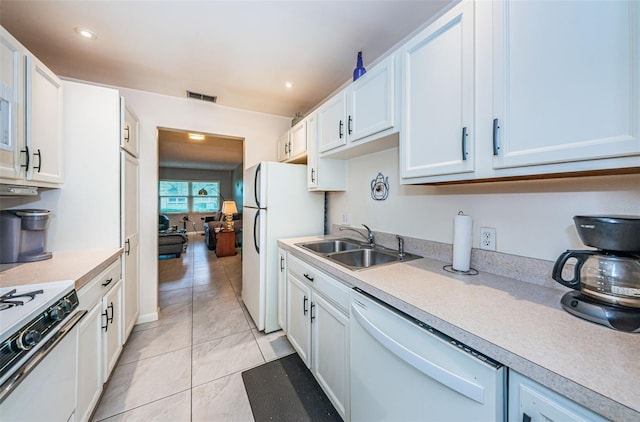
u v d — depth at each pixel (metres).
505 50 0.84
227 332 2.29
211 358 1.91
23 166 1.27
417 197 1.63
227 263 4.78
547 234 1.04
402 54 1.26
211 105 2.81
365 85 1.54
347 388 1.26
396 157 1.78
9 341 0.75
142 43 1.74
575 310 0.78
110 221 1.81
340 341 1.31
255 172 2.43
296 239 2.26
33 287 1.06
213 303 2.93
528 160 0.79
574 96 0.70
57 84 1.58
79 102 1.72
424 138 1.14
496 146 0.87
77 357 1.14
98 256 1.58
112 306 1.62
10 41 1.17
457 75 0.99
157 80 2.28
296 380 1.68
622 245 0.72
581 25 0.68
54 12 1.43
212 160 7.29
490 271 1.22
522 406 0.59
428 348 0.80
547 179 1.02
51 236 1.67
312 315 1.62
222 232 5.41
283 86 2.39
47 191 1.65
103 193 1.79
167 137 4.50
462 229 1.24
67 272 1.25
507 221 1.16
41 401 0.89
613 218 0.72
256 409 1.44
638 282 0.71
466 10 0.96
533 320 0.75
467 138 0.96
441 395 0.77
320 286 1.51
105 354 1.49
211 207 9.74
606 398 0.46
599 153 0.65
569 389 0.51
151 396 1.53
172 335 2.23
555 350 0.60
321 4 1.39
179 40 1.71
